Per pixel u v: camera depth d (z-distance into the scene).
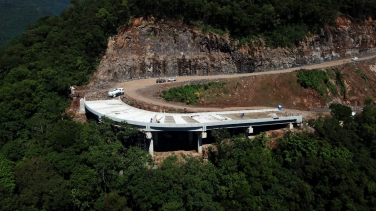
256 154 35.16
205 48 70.38
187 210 30.83
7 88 43.75
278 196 34.12
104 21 65.50
